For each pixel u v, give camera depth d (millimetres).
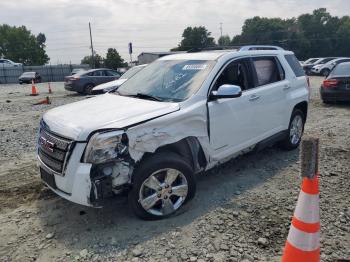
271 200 4391
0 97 19797
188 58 5094
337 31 94375
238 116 4777
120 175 3588
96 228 3822
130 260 3268
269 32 99000
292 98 5957
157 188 3854
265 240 3500
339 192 4590
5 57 97250
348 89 11109
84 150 3514
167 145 4082
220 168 5504
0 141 7879
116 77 20906
